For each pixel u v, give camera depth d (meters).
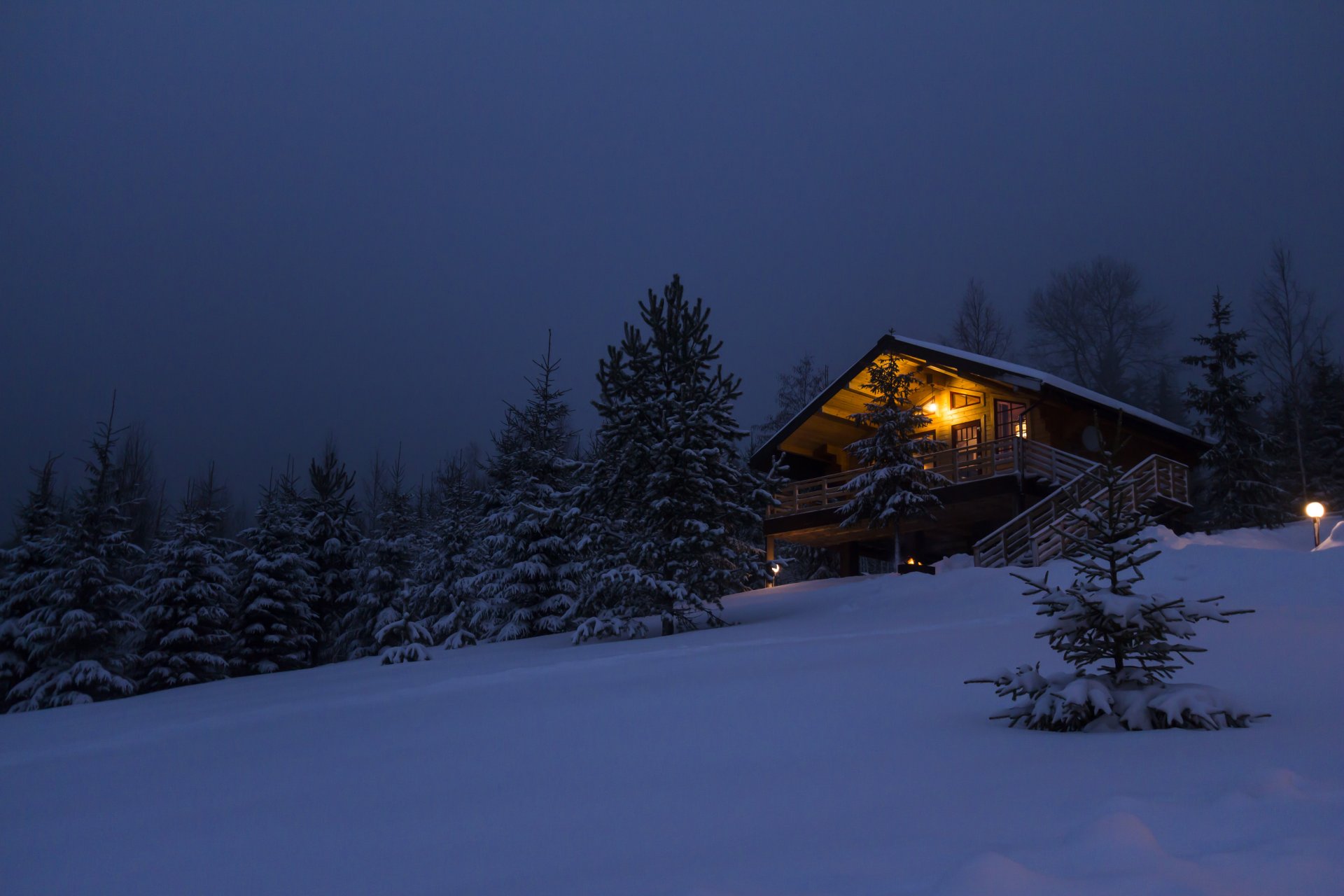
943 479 25.75
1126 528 6.85
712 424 21.16
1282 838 3.08
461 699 10.63
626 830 4.32
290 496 38.38
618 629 19.75
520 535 28.66
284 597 33.09
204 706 14.79
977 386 29.89
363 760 7.26
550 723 8.08
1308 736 5.29
